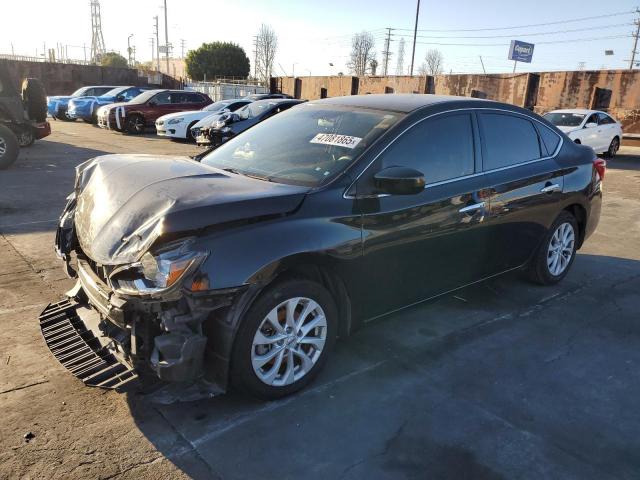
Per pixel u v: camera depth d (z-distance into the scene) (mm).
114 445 2662
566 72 19000
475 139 4000
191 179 3150
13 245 5664
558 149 4867
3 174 9891
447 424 2939
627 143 18109
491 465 2637
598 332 4156
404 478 2527
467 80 21188
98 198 3154
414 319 4293
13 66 31672
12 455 2543
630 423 3014
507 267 4492
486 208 3973
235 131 13461
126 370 2896
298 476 2514
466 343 3900
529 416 3045
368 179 3279
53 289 4527
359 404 3096
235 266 2705
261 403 3068
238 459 2607
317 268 3148
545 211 4625
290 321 3035
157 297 2572
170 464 2551
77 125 22438
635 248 6629
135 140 17328
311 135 3744
